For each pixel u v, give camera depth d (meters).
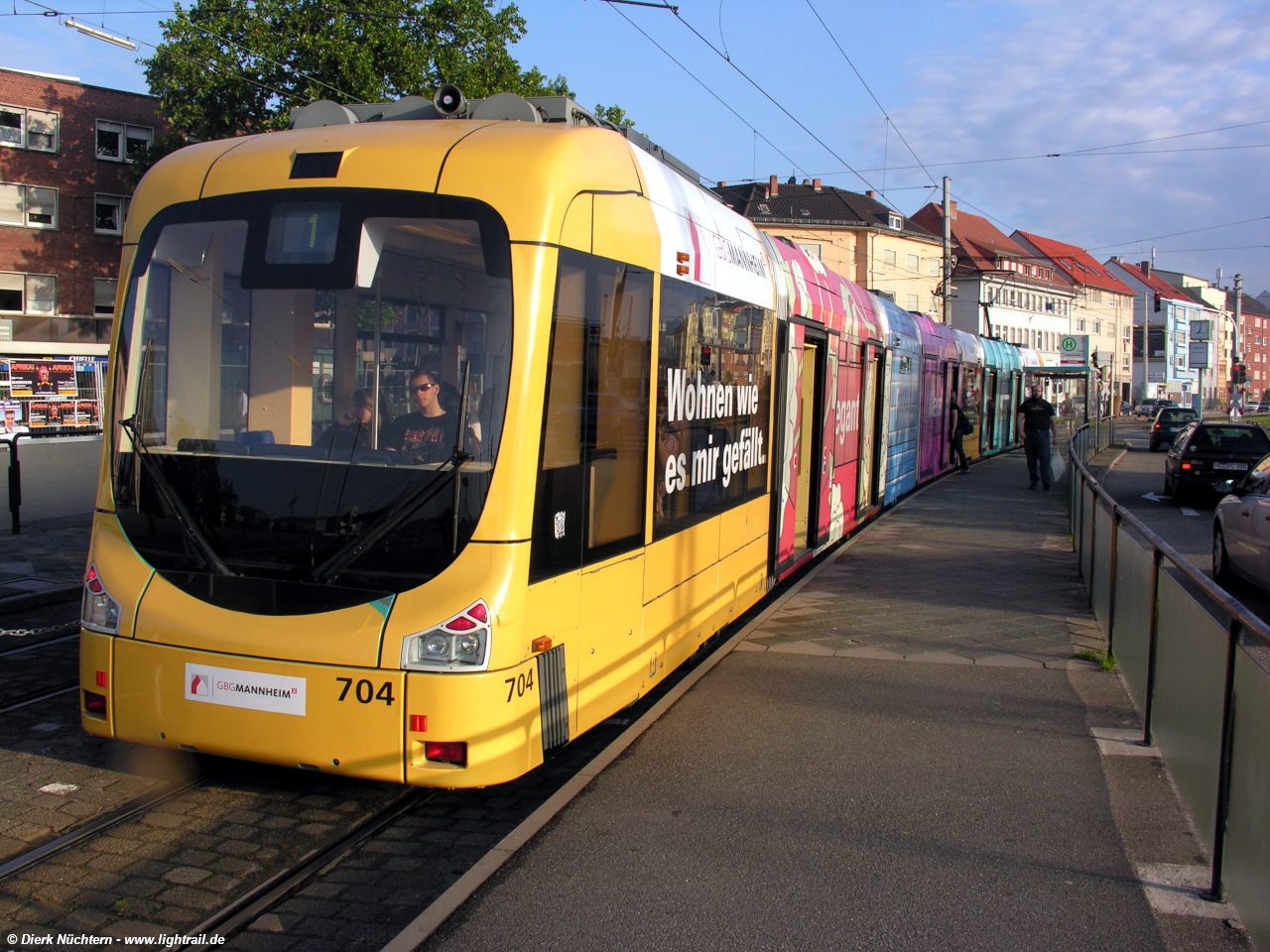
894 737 5.74
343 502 4.12
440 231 4.23
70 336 41.25
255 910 3.79
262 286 4.36
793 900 3.86
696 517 6.15
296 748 4.07
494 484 4.05
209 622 4.18
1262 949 3.42
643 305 5.17
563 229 4.32
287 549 4.16
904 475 16.11
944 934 3.63
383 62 28.81
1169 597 5.28
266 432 4.29
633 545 5.16
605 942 3.54
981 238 81.25
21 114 39.84
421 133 4.55
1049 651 7.62
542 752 4.29
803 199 69.31
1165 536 14.99
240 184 4.50
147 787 4.95
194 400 4.38
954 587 9.96
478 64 29.41
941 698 6.46
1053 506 16.73
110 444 4.50
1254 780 3.55
